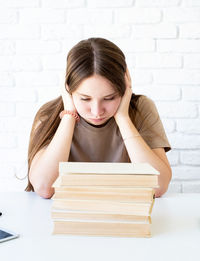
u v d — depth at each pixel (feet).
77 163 2.36
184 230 2.34
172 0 5.90
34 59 6.09
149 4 5.92
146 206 2.18
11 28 6.08
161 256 1.93
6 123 6.15
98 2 5.96
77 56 3.10
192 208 2.88
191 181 6.02
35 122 4.10
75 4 5.98
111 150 4.09
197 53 5.95
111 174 2.23
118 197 2.21
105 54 3.09
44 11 6.04
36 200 3.15
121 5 5.94
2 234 2.22
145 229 2.21
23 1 6.04
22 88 6.12
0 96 6.14
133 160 3.56
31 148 4.00
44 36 6.05
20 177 6.13
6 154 6.15
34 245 2.08
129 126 3.62
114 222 2.22
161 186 3.46
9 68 6.11
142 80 6.00
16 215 2.68
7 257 1.92
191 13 5.91
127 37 5.97
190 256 1.93
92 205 2.21
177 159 6.03
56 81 6.08
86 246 2.06
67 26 6.02
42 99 6.11
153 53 5.97
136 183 2.20
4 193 3.42
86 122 3.90
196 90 5.98
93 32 6.00
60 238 2.19
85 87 3.05
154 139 3.95
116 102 3.24
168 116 6.01
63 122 3.63
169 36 5.94
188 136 6.01
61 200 2.24
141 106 4.10
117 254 1.95
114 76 3.06
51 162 3.44
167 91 6.00
